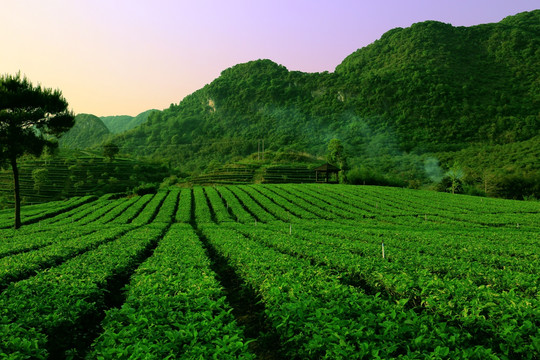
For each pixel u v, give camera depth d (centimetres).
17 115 3609
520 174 9350
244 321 1166
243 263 1475
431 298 842
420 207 5591
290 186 8388
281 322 771
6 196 9850
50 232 3059
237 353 616
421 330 660
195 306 812
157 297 851
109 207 5962
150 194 7750
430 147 16012
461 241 2398
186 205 5984
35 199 9894
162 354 584
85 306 893
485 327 720
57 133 4175
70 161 13762
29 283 1030
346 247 1998
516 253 1962
